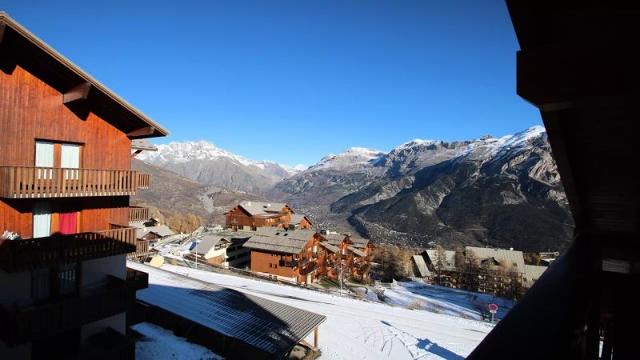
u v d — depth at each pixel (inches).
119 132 507.5
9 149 401.1
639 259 139.6
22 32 368.2
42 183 390.3
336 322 931.3
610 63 61.5
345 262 2172.7
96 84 432.1
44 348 436.5
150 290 836.0
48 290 432.5
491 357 46.4
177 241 2506.2
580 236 145.6
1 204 403.5
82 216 477.1
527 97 67.4
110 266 487.8
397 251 2509.8
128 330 511.5
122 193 468.8
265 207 3186.5
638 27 72.5
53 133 438.9
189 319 684.7
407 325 944.9
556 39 80.4
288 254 1724.9
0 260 373.1
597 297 103.7
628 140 98.5
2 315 375.9
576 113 89.5
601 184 123.9
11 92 402.9
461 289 1899.6
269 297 1126.4
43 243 392.8
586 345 75.9
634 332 124.7
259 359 624.4
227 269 1622.8
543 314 57.7
